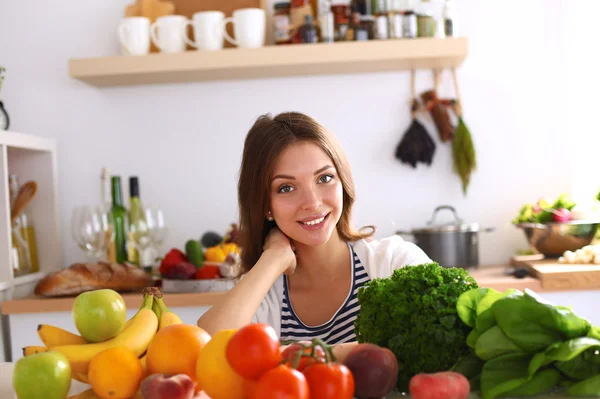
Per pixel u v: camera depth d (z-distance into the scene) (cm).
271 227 159
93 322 96
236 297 129
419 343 90
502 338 86
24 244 246
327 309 158
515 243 261
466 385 81
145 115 268
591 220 233
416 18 240
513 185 260
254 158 147
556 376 85
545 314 85
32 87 270
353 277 158
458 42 233
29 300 220
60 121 270
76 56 268
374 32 242
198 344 88
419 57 234
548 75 258
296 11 249
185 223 268
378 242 167
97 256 255
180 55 240
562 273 209
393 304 93
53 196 257
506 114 260
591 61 254
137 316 103
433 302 91
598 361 85
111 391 87
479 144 260
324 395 76
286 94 264
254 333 78
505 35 258
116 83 262
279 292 158
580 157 256
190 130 267
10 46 270
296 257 157
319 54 236
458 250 232
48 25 268
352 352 85
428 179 261
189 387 83
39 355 87
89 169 269
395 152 260
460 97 260
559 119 258
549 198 259
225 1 262
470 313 90
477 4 258
